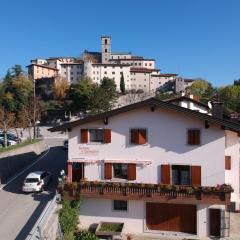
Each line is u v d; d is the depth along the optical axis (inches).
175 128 1273.4
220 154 1246.3
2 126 2516.0
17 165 1958.7
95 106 5708.7
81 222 1347.2
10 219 1219.2
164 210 1316.4
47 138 3580.2
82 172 1341.0
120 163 1321.4
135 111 1296.8
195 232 1301.7
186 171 1284.4
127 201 1325.0
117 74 7810.0
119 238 1233.4
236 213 1451.8
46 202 1387.8
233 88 6058.1
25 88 5920.3
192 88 7116.1
